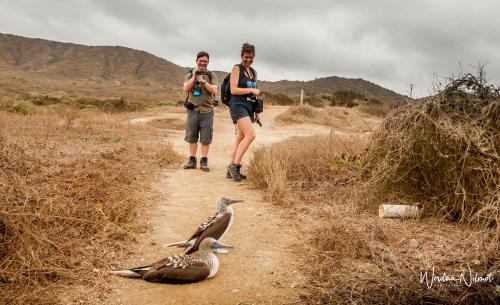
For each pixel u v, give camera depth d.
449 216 6.42
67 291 4.39
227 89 8.93
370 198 7.08
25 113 19.86
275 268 5.07
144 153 10.61
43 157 8.50
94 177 7.56
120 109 39.78
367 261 5.19
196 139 9.85
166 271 4.61
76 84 196.00
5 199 5.45
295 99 49.28
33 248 4.80
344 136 11.23
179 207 7.02
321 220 6.45
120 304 4.27
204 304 4.31
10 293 4.18
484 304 4.38
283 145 11.35
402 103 7.71
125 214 6.12
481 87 7.23
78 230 5.51
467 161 6.42
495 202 5.88
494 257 5.17
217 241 4.98
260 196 7.78
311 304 4.34
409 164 7.06
